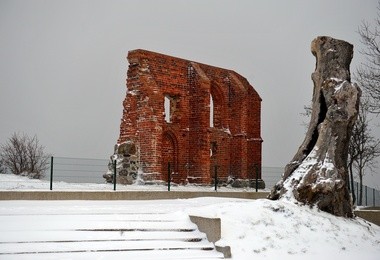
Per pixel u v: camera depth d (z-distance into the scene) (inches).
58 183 1125.1
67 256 496.1
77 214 616.4
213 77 1565.0
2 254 484.1
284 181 720.3
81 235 545.3
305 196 682.8
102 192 869.8
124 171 1254.9
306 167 699.4
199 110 1444.4
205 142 1437.0
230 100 1616.6
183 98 1443.2
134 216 624.7
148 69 1336.1
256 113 1683.1
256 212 622.5
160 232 581.0
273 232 594.9
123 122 1325.0
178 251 538.9
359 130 1407.5
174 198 967.6
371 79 1243.2
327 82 726.5
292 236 595.8
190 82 1464.1
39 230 548.1
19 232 536.1
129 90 1342.3
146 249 535.5
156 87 1315.2
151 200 883.4
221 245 547.8
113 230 569.3
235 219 604.4
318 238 604.4
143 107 1305.4
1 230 540.7
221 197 994.7
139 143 1302.9
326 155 704.4
